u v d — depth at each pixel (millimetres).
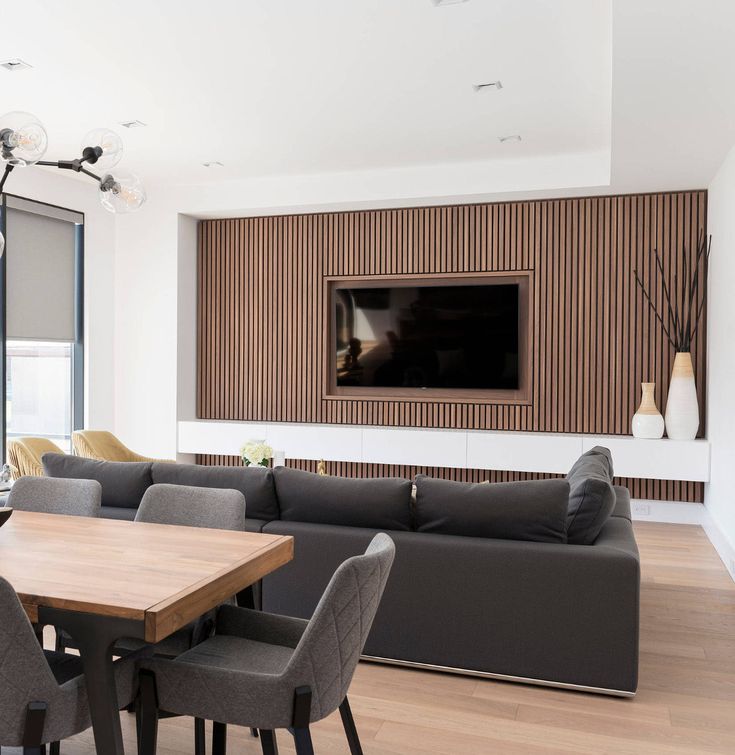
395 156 6219
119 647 2607
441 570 3078
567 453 6227
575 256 6590
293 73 4473
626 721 2732
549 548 2969
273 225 7477
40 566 2104
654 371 6430
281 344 7469
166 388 7406
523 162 6297
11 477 5176
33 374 6715
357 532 3189
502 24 3799
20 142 2590
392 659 3172
